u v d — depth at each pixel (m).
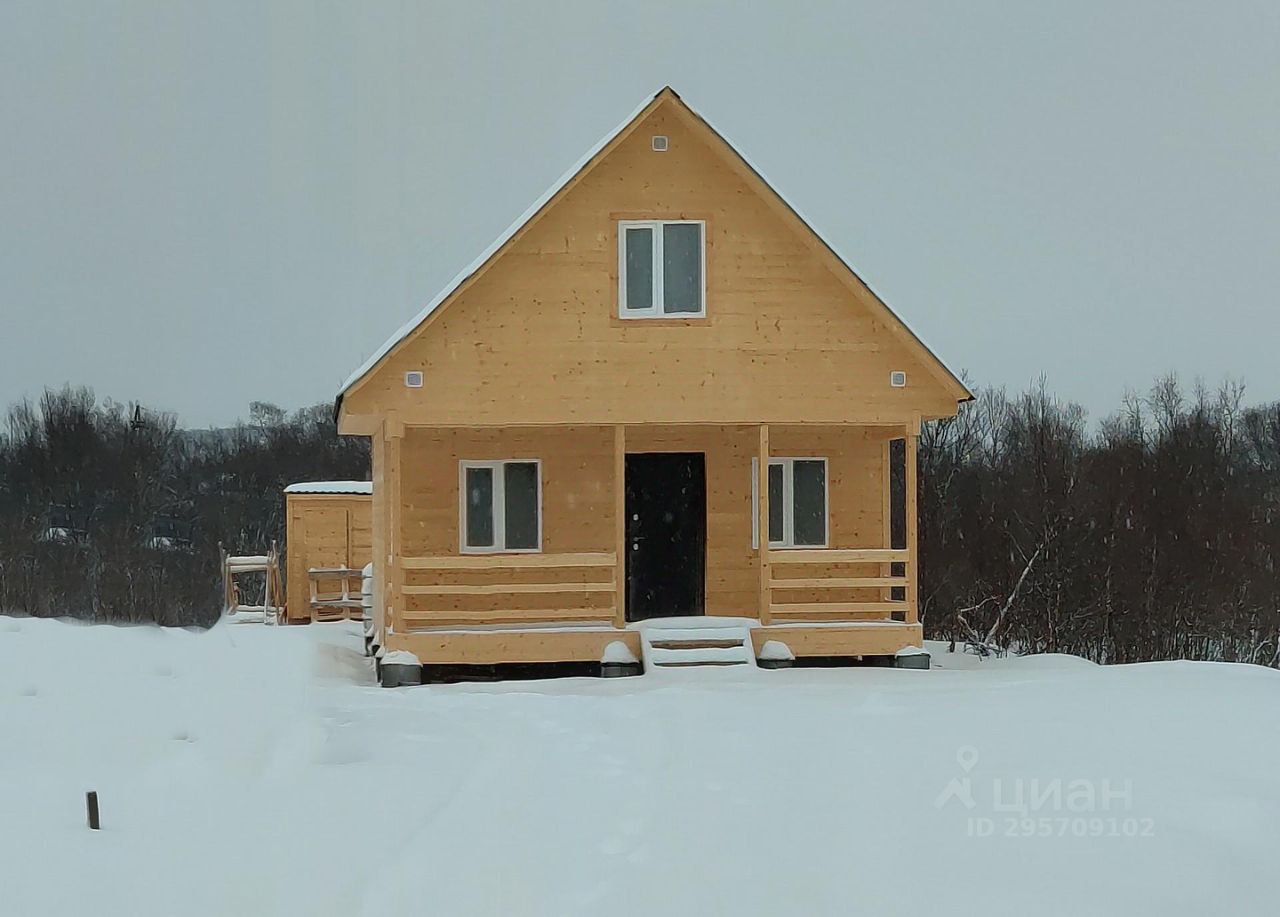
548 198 16.38
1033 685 13.00
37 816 7.20
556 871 6.48
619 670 16.14
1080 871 6.39
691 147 16.91
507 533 17.86
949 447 44.41
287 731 9.87
